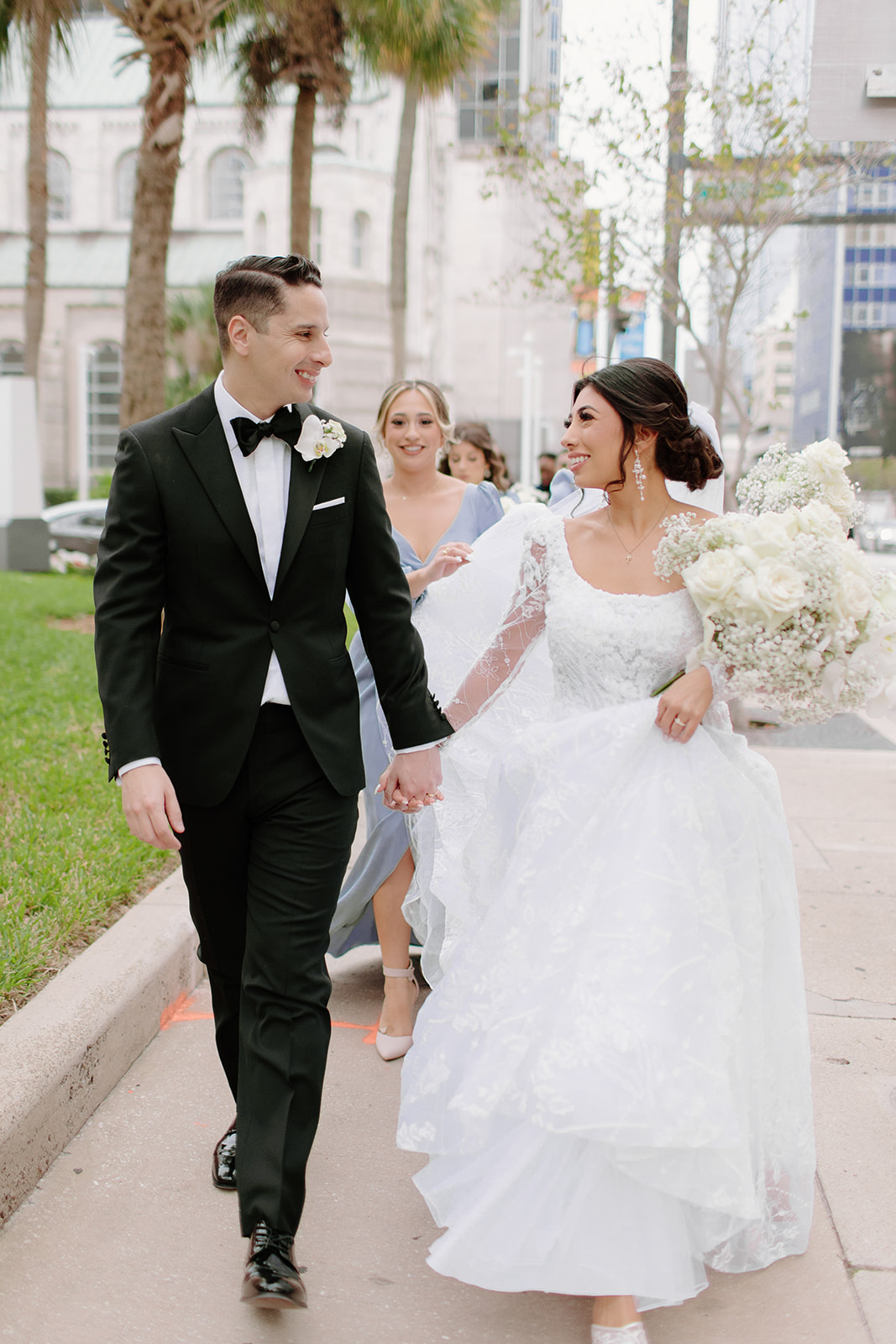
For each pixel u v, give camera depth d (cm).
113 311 4362
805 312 1346
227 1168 252
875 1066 309
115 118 4403
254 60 1505
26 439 1742
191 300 2639
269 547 226
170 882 397
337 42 1463
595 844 216
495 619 344
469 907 249
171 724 227
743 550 212
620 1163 193
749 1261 225
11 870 387
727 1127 195
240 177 4362
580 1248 194
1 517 1741
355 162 3516
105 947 334
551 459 1084
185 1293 219
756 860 221
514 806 238
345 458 233
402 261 2030
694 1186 196
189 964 355
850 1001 349
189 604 225
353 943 364
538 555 249
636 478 233
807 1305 217
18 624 1058
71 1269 225
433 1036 227
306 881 225
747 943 217
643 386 228
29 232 1961
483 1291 223
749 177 1033
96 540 1880
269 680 226
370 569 238
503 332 4794
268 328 215
